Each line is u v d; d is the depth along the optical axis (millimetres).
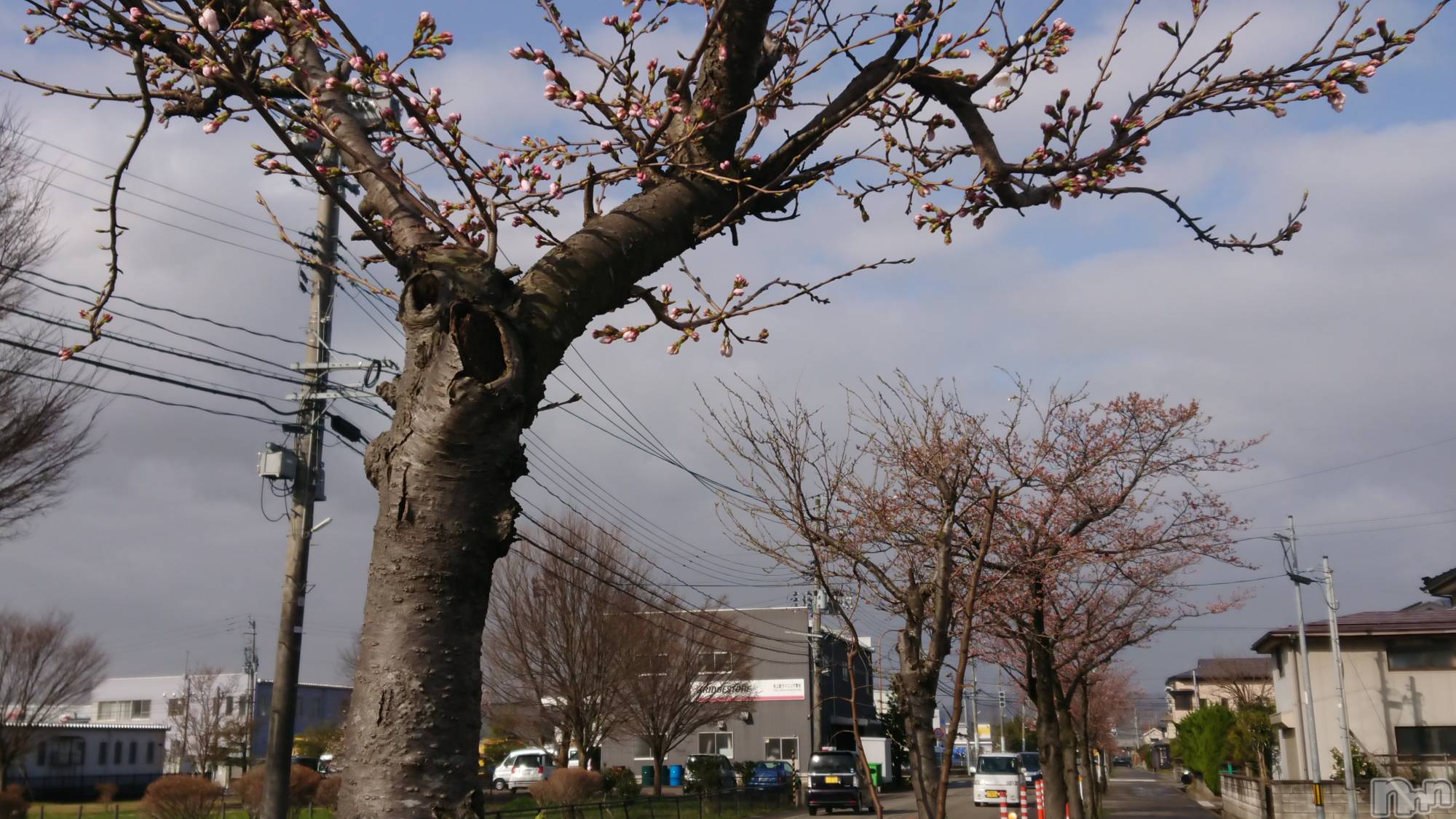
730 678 31000
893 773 37719
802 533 5688
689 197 2586
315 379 13156
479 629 1946
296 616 12844
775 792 29688
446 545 1918
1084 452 13234
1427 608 26969
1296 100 3008
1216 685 53344
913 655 5289
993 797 28750
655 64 2988
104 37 2598
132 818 25438
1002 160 3182
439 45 2598
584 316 2277
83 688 32625
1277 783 20250
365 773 1802
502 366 2041
